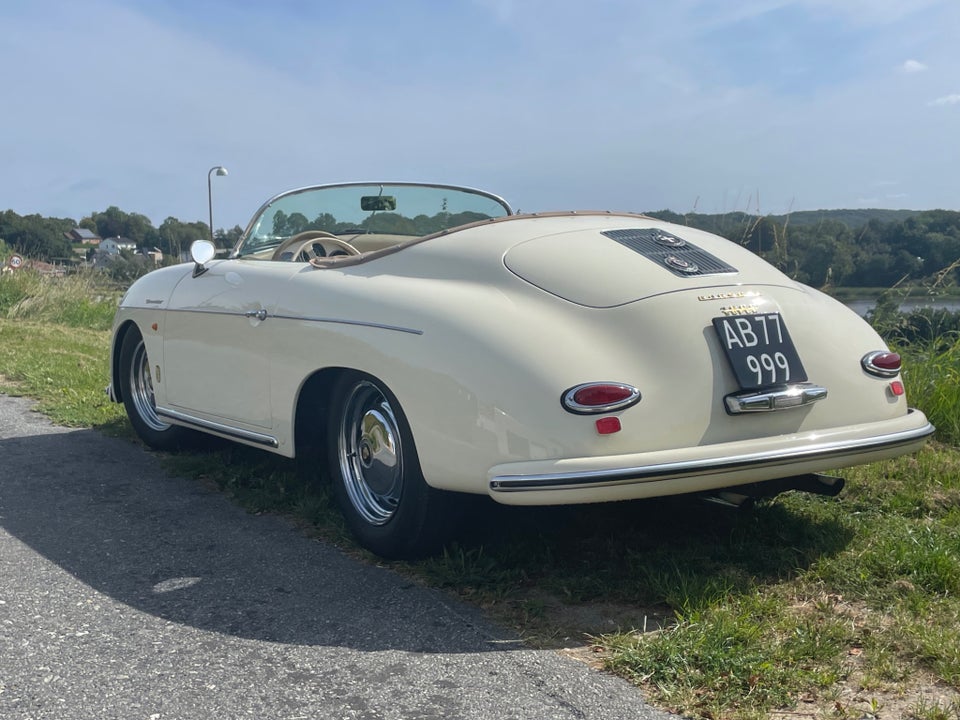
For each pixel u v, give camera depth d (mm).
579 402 2686
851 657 2520
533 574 3162
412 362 3006
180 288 4438
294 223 4832
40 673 2420
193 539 3564
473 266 3209
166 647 2605
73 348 8977
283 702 2297
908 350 5480
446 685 2395
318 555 3396
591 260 3131
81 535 3592
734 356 2918
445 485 2945
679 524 3588
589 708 2275
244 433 3895
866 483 4082
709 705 2264
